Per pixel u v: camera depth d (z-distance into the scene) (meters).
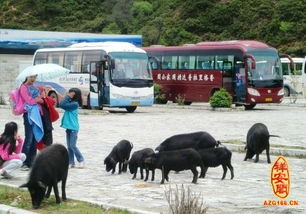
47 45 81.81
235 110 56.78
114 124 42.12
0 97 65.12
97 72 55.22
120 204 16.64
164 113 53.50
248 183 19.92
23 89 22.36
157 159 19.95
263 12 105.75
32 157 22.67
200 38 106.62
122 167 22.36
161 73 66.31
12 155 20.81
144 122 43.69
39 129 22.48
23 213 15.33
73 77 57.94
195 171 19.89
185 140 21.12
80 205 16.50
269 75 58.09
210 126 40.00
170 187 17.56
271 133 34.97
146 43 110.88
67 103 23.03
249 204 16.58
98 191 18.69
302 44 97.31
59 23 124.50
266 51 58.41
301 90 77.75
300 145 29.09
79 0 129.12
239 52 58.31
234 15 107.88
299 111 55.28
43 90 22.97
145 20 118.56
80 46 58.47
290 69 79.56
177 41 107.88
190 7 112.38
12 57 79.81
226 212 15.55
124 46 55.28
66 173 17.17
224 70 59.66
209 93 61.28
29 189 16.19
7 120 45.66
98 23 120.81
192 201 13.71
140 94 54.75
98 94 55.12
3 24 124.69
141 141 31.98
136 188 19.11
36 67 22.67
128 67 54.59
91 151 28.38
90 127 39.88
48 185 16.48
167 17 115.12
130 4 123.94
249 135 24.67
